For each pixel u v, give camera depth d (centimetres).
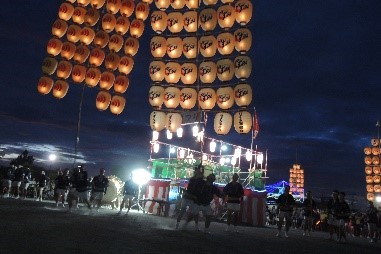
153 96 2247
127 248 794
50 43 2444
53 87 2450
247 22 2111
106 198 2392
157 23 2297
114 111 2448
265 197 2225
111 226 1223
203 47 2144
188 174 2427
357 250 1340
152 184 2336
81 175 1744
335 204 1667
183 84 2298
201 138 2267
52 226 1062
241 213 2131
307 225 1911
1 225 980
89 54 2505
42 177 2561
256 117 2358
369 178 4753
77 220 1324
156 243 911
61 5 2489
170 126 2241
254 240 1255
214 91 2130
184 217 2011
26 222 1105
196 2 2250
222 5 2148
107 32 2514
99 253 707
